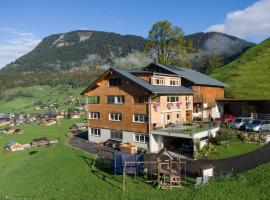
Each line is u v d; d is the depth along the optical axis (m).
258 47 124.31
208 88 56.62
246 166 32.25
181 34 80.88
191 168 33.50
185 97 50.31
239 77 91.25
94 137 53.47
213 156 37.38
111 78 49.28
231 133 42.56
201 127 43.94
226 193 25.31
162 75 48.44
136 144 45.25
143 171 32.75
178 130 41.84
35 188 32.09
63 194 29.23
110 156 41.56
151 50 83.88
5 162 57.78
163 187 28.31
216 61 135.12
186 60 83.56
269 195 24.17
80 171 35.91
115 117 49.19
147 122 43.47
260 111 55.88
